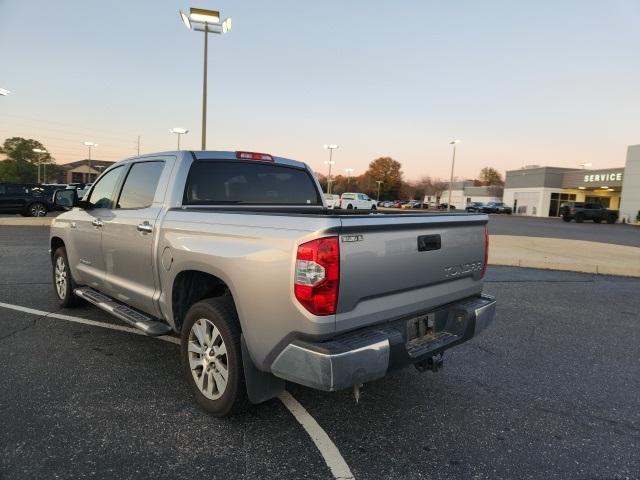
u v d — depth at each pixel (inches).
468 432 125.3
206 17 818.2
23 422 121.5
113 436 116.2
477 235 142.9
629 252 555.2
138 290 159.2
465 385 157.1
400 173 4311.0
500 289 323.3
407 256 116.2
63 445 111.3
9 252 423.2
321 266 98.3
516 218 1863.9
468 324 133.0
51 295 259.3
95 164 4055.1
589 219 1611.7
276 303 105.0
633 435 126.4
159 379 151.2
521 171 2524.6
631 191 1788.9
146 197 161.3
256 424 125.4
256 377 117.5
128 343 183.9
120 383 147.4
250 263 110.0
